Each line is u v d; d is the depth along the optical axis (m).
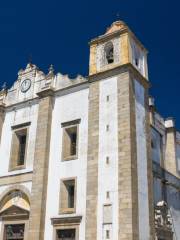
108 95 32.06
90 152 30.75
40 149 33.91
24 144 37.41
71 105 34.66
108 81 32.69
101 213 28.02
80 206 29.95
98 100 32.44
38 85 38.31
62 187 31.72
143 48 36.62
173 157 42.72
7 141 37.91
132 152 28.97
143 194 29.20
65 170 32.22
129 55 32.91
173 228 37.03
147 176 30.64
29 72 39.88
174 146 43.28
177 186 41.06
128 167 28.23
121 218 26.94
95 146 30.69
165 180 38.50
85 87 34.50
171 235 35.62
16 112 38.78
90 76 33.75
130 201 27.08
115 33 34.53
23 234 32.53
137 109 31.97
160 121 43.41
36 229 30.75
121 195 27.66
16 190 34.69
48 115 35.03
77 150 32.34
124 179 28.05
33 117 37.06
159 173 37.91
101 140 30.62
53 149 33.84
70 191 32.09
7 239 33.38
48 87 36.50
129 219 26.56
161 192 37.12
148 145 32.34
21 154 37.12
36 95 37.84
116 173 28.64
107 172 29.12
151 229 28.86
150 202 29.88
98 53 34.91
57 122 34.84
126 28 33.97
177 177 41.78
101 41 35.34
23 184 34.34
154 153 39.38
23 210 33.09
